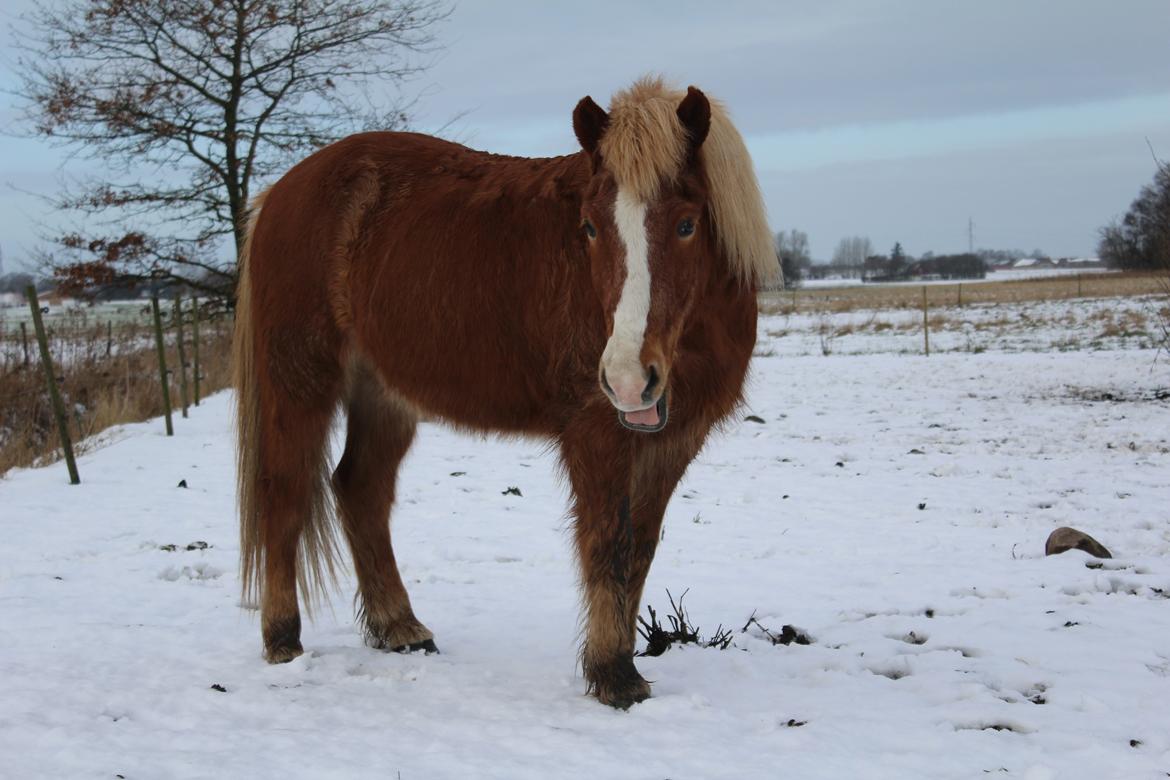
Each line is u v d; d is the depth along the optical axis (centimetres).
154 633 439
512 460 985
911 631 448
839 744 314
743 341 372
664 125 321
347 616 493
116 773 285
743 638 438
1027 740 318
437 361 394
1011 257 16188
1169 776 286
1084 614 458
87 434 1109
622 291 312
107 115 1859
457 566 576
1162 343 1861
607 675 353
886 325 2906
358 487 445
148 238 1967
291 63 1933
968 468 884
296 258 424
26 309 2606
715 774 290
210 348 1884
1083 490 768
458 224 390
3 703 344
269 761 299
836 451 997
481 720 339
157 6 1828
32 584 517
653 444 361
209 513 713
